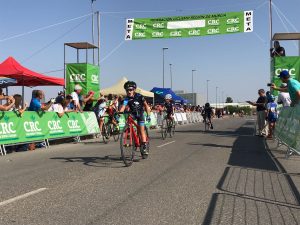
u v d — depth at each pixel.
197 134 19.25
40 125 12.85
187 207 5.06
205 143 13.91
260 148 12.10
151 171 7.71
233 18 22.11
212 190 6.03
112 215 4.71
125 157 8.26
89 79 19.50
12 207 5.11
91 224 4.38
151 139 15.96
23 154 11.17
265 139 15.68
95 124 16.70
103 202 5.32
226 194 5.78
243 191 5.97
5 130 11.27
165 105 16.70
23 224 4.39
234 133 20.17
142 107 8.63
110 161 9.18
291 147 9.21
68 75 19.48
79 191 5.99
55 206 5.13
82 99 17.69
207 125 23.84
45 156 10.54
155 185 6.39
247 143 13.88
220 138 16.44
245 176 7.20
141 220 4.52
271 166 8.40
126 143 8.31
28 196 5.70
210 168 8.09
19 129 11.82
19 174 7.64
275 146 12.70
